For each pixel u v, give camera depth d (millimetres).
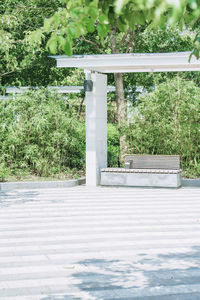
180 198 11430
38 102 14039
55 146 14148
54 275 5871
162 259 6508
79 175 14484
